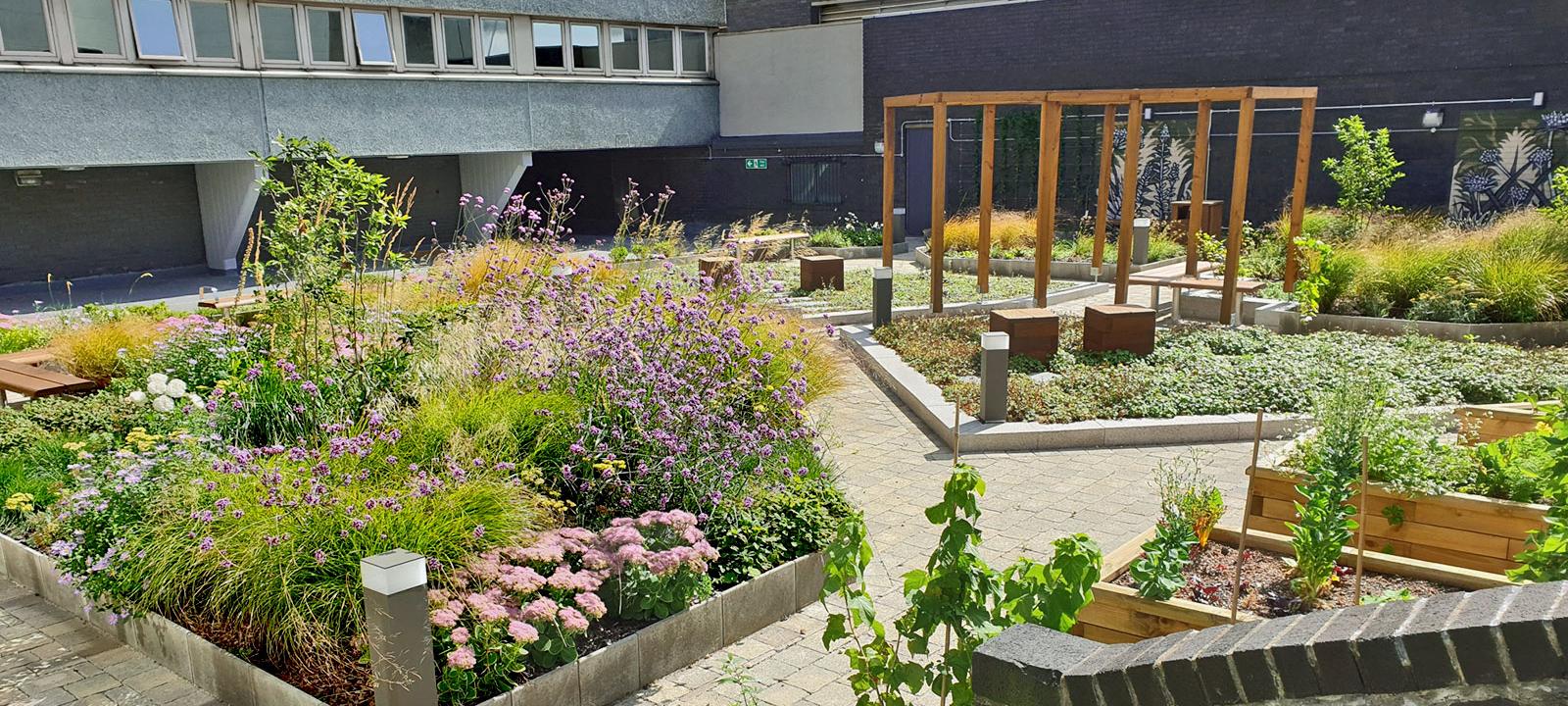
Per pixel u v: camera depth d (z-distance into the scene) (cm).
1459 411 694
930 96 1309
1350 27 1897
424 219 2506
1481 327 1088
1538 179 1775
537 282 744
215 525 471
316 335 705
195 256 2122
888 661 359
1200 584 464
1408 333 1081
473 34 2219
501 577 444
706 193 2794
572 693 439
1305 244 1202
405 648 378
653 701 455
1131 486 725
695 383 614
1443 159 1862
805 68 2605
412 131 2128
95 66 1691
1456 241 1238
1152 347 1043
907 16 2384
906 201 2503
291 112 1942
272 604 439
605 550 491
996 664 264
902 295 1464
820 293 1484
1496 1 1756
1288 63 1973
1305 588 446
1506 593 209
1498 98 1788
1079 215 2248
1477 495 524
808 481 621
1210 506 508
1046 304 1333
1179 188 2122
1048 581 354
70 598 550
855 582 566
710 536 550
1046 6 2206
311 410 643
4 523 620
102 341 938
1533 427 666
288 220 726
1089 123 2203
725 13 2728
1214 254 1672
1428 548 531
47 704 461
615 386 585
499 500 489
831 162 2583
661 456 573
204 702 458
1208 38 2044
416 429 571
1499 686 194
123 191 1995
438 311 892
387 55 2086
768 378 705
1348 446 478
